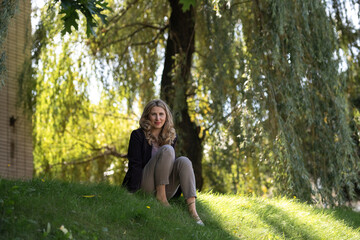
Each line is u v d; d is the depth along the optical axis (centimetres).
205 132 941
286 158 720
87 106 1098
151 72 1078
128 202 406
